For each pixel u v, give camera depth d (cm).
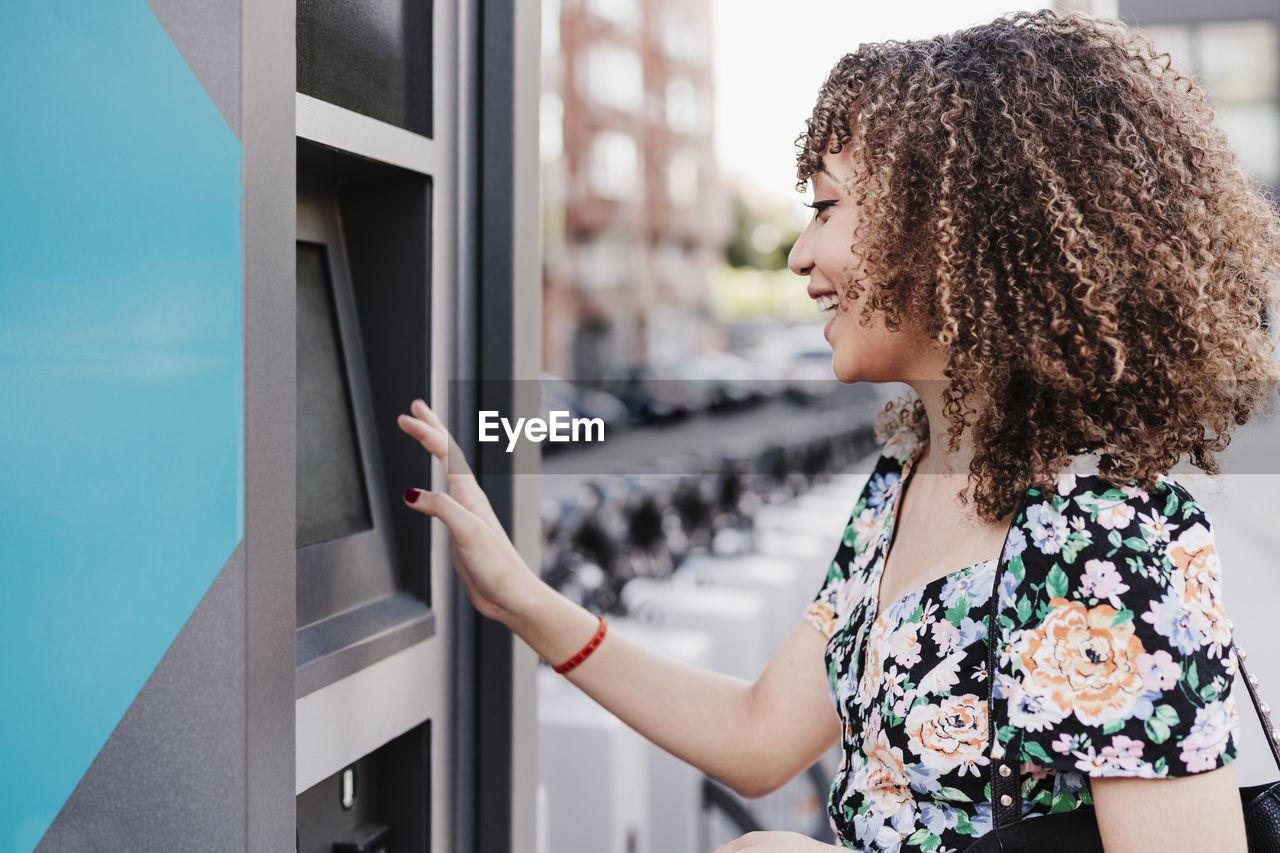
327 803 111
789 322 2555
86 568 74
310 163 105
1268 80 221
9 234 75
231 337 70
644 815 219
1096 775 73
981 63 86
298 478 105
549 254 2695
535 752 130
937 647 82
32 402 75
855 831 87
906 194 86
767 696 114
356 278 115
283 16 74
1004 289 82
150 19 70
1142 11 225
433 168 113
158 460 72
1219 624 74
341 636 102
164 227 71
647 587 321
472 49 118
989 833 78
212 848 71
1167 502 77
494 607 115
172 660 72
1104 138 82
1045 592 76
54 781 75
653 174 3108
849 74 94
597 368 2784
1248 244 88
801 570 365
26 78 74
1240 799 78
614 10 2922
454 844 122
